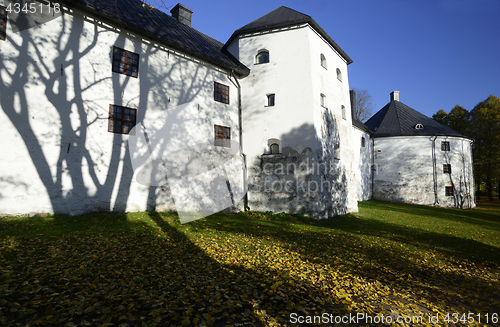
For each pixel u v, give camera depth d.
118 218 9.06
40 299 3.46
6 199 7.71
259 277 4.95
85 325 3.02
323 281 5.00
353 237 9.51
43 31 8.66
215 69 14.08
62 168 8.81
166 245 6.52
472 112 35.94
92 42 9.77
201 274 4.84
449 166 26.58
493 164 32.22
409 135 27.09
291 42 14.61
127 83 10.62
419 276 5.84
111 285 4.00
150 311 3.43
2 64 7.86
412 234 10.81
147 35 11.07
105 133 9.89
